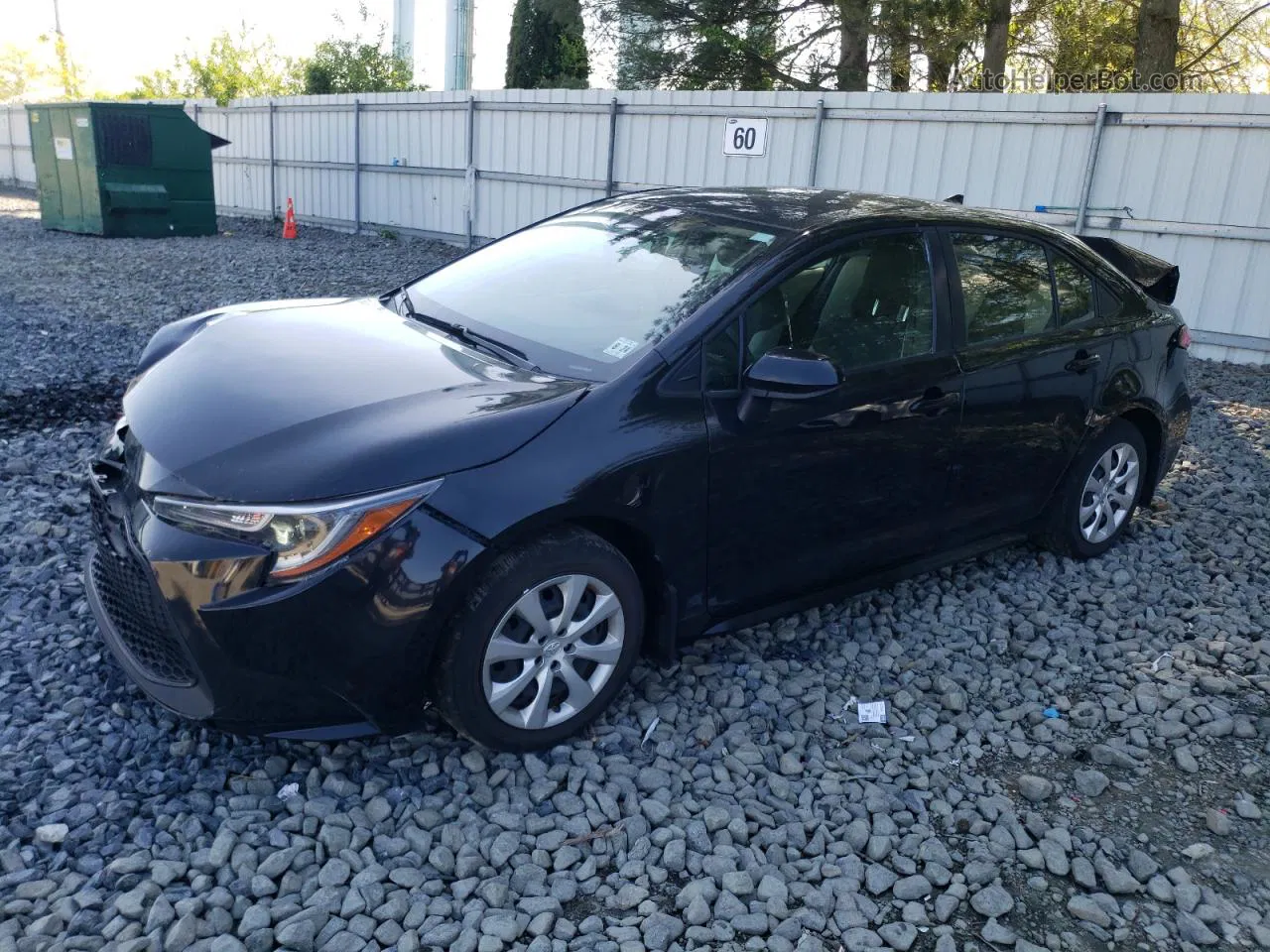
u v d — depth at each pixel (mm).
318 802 2795
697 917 2537
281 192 20266
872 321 3684
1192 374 9297
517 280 3857
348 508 2611
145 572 2721
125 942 2295
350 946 2367
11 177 28531
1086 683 3865
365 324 3654
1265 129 9234
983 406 3977
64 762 2877
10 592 3801
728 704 3496
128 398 3309
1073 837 2982
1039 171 10516
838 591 3840
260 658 2627
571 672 3074
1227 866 2920
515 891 2600
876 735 3428
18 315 9078
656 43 19375
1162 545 5141
